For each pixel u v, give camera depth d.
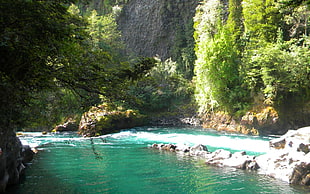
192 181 8.30
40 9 4.04
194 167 10.05
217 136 19.84
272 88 19.88
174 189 7.56
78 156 12.12
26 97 5.40
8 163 7.43
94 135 20.14
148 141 17.30
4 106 4.82
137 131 23.20
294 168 8.16
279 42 21.61
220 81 23.98
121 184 8.02
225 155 11.00
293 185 7.83
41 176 8.79
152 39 43.47
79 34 5.04
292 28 24.41
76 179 8.50
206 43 25.27
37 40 4.35
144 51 44.19
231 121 23.36
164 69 32.91
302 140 10.65
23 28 4.03
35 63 4.55
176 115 30.69
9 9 3.81
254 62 22.33
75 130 23.19
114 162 10.93
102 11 48.31
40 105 6.55
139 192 7.33
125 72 6.18
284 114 20.80
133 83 6.53
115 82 6.04
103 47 33.00
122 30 46.34
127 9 46.59
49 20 4.22
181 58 39.22
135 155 12.34
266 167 9.37
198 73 26.12
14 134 7.87
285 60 19.28
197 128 25.45
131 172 9.37
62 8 4.60
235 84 24.48
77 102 6.82
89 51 6.21
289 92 21.38
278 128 20.50
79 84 5.79
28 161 10.86
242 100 23.59
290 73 19.38
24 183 7.93
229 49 24.19
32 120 6.43
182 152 13.10
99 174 9.13
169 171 9.49
